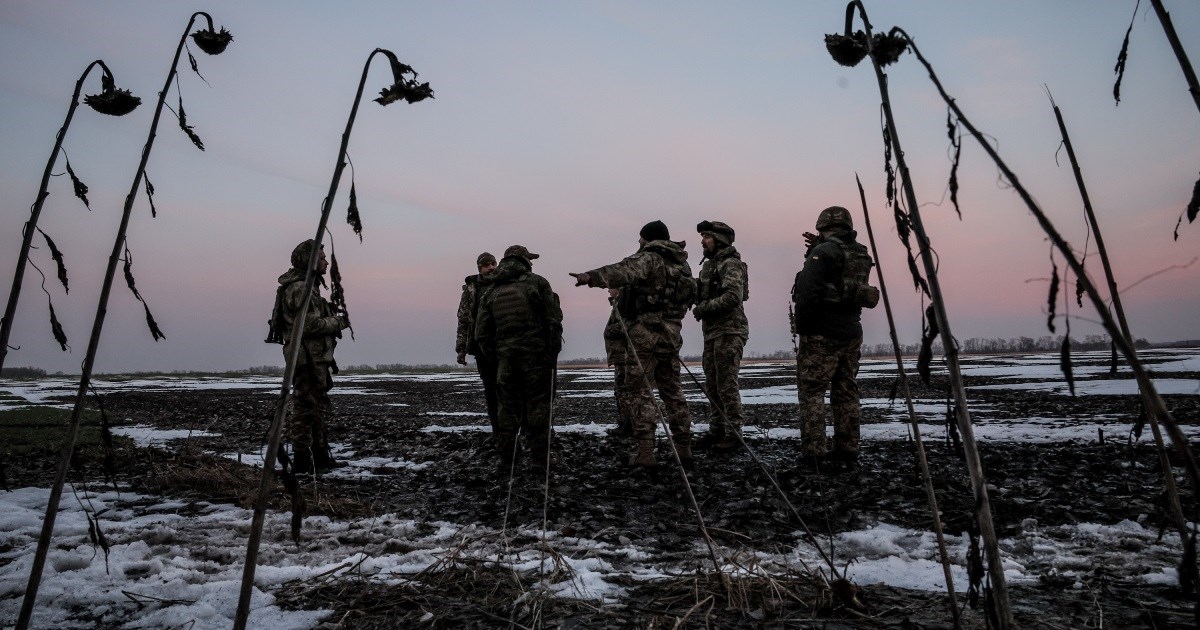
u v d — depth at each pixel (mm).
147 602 3080
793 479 5867
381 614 2906
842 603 2834
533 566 3531
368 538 4285
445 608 2932
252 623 2832
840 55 1742
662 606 2893
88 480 6227
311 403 6949
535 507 5074
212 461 6773
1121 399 13047
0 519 4672
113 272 1758
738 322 7602
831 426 10383
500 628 2705
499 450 6797
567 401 16938
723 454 7480
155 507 5152
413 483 6238
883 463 6707
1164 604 2854
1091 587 3094
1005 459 6730
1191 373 18953
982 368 30938
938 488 5371
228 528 4551
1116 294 1856
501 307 6820
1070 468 6164
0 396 22172
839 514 4641
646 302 6574
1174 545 3789
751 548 3908
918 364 1723
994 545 1665
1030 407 12273
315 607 3020
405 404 17500
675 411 6863
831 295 6473
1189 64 1473
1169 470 1916
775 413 12133
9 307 1663
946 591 3096
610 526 4477
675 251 6711
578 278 6301
